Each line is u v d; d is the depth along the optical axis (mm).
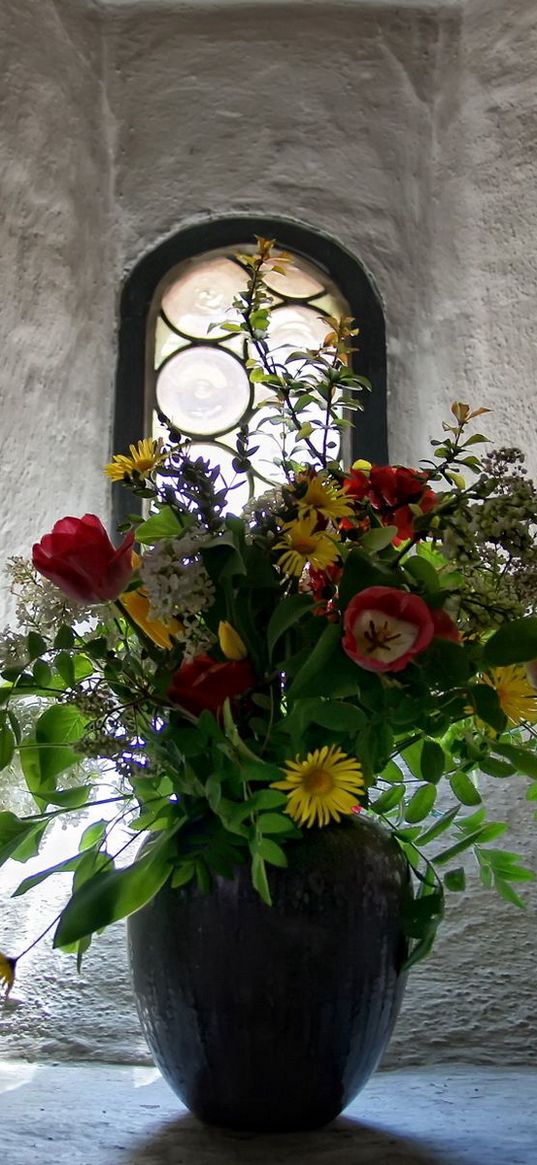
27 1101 873
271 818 701
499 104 1428
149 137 1474
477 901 1144
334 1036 750
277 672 745
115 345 1416
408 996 1109
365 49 1487
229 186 1462
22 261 1354
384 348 1413
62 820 892
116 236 1451
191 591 719
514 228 1388
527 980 1112
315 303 1456
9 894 1152
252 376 854
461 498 764
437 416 1367
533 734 861
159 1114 829
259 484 1391
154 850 751
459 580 763
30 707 834
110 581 721
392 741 748
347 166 1470
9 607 1241
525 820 1173
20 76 1390
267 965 741
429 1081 998
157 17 1488
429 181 1459
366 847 774
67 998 1103
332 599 773
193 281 1463
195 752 736
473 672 731
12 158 1368
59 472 1327
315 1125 777
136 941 792
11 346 1324
